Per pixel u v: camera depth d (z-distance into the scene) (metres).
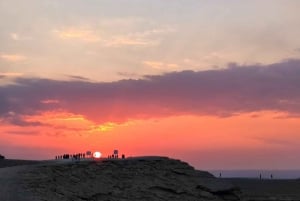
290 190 128.38
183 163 88.25
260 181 151.12
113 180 78.69
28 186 68.81
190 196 79.56
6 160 103.75
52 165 79.12
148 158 87.75
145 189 78.25
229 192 83.69
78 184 74.56
